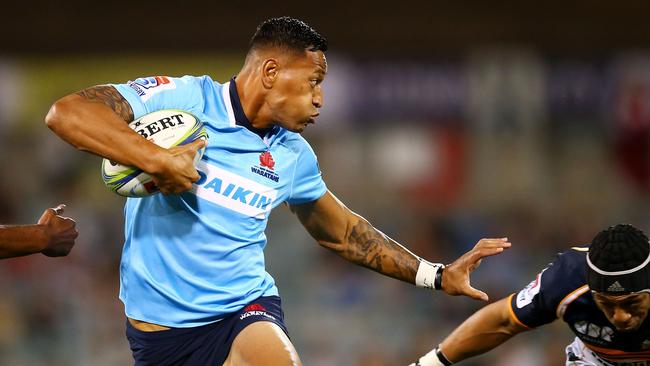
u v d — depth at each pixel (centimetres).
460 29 4188
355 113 4753
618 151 4678
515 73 4666
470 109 4712
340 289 3844
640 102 4659
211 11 4134
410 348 3438
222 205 1277
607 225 4281
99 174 4669
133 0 4122
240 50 4178
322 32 4166
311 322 3678
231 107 1285
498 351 3145
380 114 4744
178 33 4141
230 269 1298
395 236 4150
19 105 4872
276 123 1298
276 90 1273
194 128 1219
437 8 4166
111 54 4178
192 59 4922
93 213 4272
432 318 3606
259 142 1300
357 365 3447
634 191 4609
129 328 1341
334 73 4725
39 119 4875
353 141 4753
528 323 1419
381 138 4744
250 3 4144
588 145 4706
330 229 1466
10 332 3584
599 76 4688
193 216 1272
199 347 1306
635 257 1253
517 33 4181
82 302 3741
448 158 4694
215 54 4184
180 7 4134
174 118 1216
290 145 1349
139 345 1329
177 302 1287
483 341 1467
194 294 1291
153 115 1213
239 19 4141
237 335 1288
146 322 1313
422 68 4697
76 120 1139
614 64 4678
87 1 4112
